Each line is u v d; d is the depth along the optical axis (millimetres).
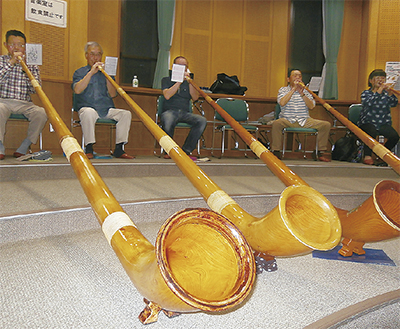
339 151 4652
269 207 2363
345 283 1266
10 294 1047
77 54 4426
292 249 938
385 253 1640
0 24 3898
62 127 1348
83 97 3631
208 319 983
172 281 631
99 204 938
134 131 4598
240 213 1116
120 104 4582
